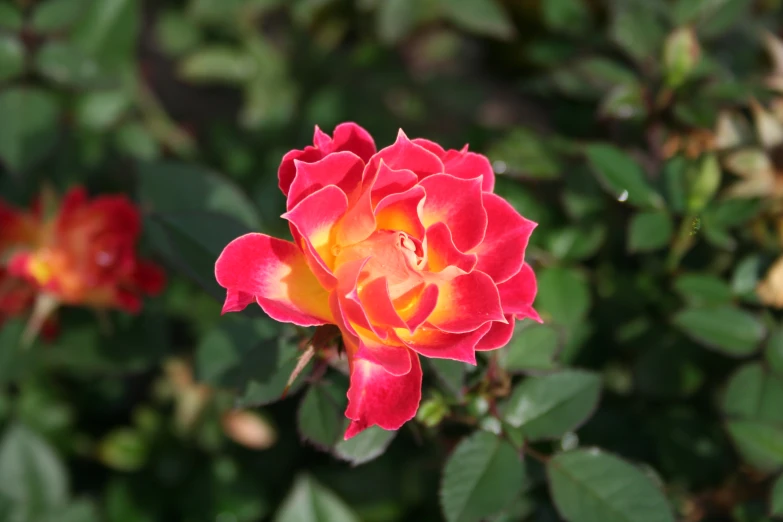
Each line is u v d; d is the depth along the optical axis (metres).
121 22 0.34
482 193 0.23
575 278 0.30
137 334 0.32
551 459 0.26
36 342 0.32
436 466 0.31
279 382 0.24
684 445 0.30
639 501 0.25
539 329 0.26
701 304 0.29
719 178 0.31
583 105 0.34
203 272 0.26
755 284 0.29
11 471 0.31
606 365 0.32
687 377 0.31
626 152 0.31
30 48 0.34
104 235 0.30
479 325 0.22
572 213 0.30
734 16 0.32
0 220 0.31
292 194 0.22
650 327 0.31
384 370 0.22
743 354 0.28
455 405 0.25
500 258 0.23
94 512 0.32
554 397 0.26
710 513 0.30
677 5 0.32
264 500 0.34
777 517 0.26
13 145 0.32
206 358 0.27
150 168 0.30
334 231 0.22
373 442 0.24
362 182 0.22
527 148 0.31
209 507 0.34
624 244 0.32
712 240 0.29
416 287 0.22
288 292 0.22
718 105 0.30
